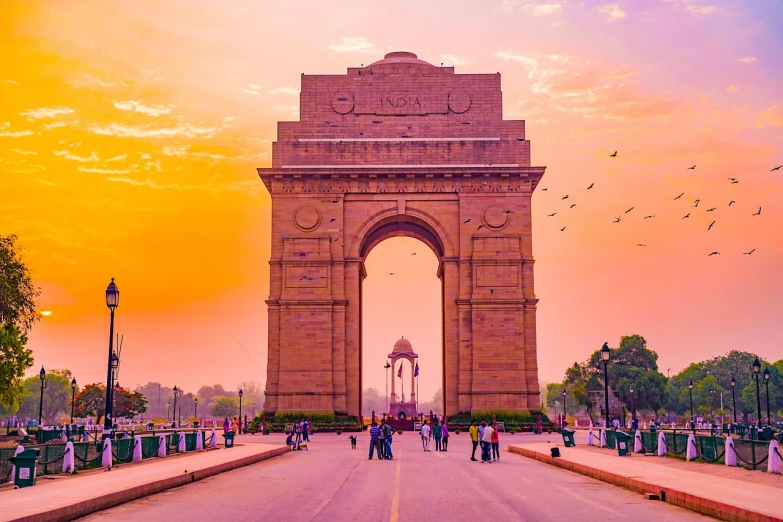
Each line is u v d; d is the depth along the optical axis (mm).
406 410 168250
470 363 97000
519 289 97875
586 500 34250
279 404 95688
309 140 100812
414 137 101375
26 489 33938
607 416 74625
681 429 100812
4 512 26750
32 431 95250
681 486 34719
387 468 50594
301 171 99188
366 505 32531
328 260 98250
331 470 49031
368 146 100562
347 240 99375
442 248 102375
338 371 96812
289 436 69062
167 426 135625
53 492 32656
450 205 100062
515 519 28766
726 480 37594
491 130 101438
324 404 95562
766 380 107750
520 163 100250
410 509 31359
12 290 77750
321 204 99750
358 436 87938
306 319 97250
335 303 97688
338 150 100625
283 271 98312
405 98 102188
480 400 95938
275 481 42188
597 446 68625
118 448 49406
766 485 35594
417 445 76562
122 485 35250
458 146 100500
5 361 79750
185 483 40844
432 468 50688
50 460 43062
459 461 56906
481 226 99125
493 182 99875
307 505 32500
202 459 52062
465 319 97750
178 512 30500
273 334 97438
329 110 101938
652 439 58719
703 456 51000
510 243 98875
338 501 33844
